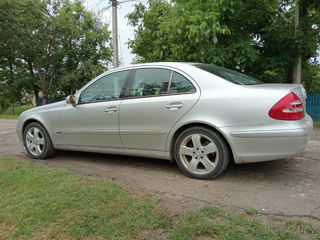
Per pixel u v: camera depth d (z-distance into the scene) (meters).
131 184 3.45
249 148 3.22
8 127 9.58
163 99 3.69
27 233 2.31
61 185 3.27
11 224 2.46
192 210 2.64
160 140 3.75
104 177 3.74
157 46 8.64
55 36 17.02
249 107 3.17
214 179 3.56
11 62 18.52
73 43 18.42
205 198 2.96
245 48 7.25
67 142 4.63
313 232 2.25
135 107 3.88
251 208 2.70
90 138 4.37
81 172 3.99
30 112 5.00
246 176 3.67
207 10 6.75
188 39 6.75
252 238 2.15
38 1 16.38
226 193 3.11
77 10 18.83
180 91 3.64
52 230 2.34
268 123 3.10
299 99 3.19
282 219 2.48
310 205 2.76
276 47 8.42
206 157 3.49
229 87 3.37
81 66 17.89
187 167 3.63
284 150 3.08
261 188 3.25
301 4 8.73
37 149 4.89
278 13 9.03
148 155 3.91
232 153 3.34
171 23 6.89
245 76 4.03
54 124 4.69
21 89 19.47
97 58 19.17
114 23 12.19
